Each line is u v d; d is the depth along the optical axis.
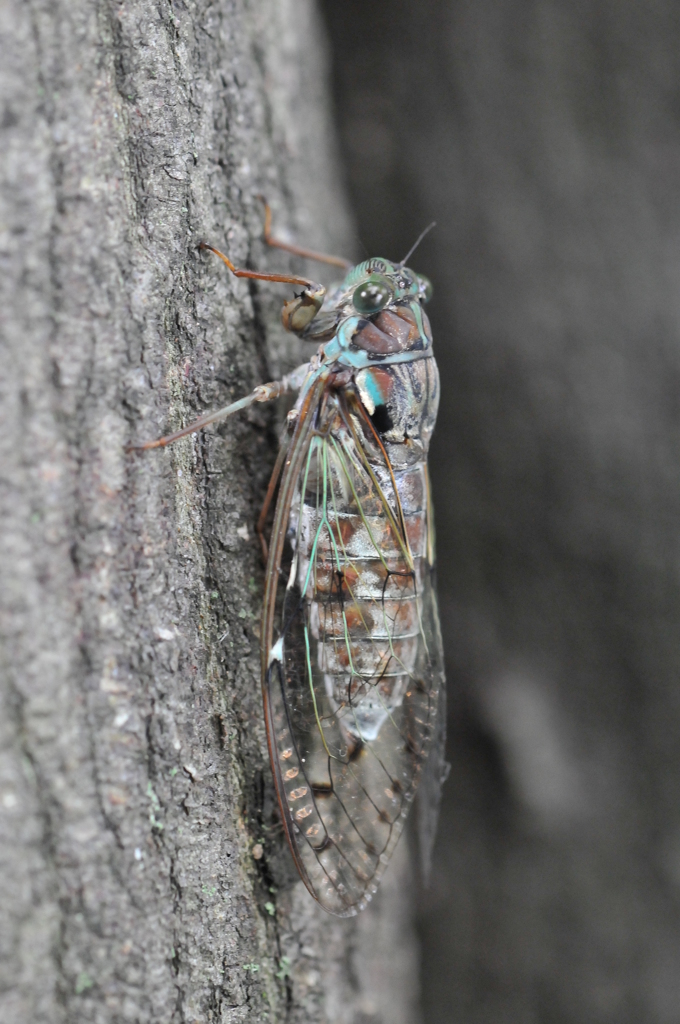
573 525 0.37
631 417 0.37
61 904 0.31
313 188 0.35
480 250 0.38
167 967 0.31
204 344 0.32
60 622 0.31
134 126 0.32
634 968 0.37
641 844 0.37
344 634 0.33
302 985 0.33
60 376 0.31
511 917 0.37
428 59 0.38
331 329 0.33
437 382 0.34
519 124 0.37
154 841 0.31
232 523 0.33
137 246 0.32
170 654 0.32
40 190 0.31
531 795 0.37
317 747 0.33
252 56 0.34
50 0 0.31
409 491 0.33
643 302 0.37
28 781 0.31
